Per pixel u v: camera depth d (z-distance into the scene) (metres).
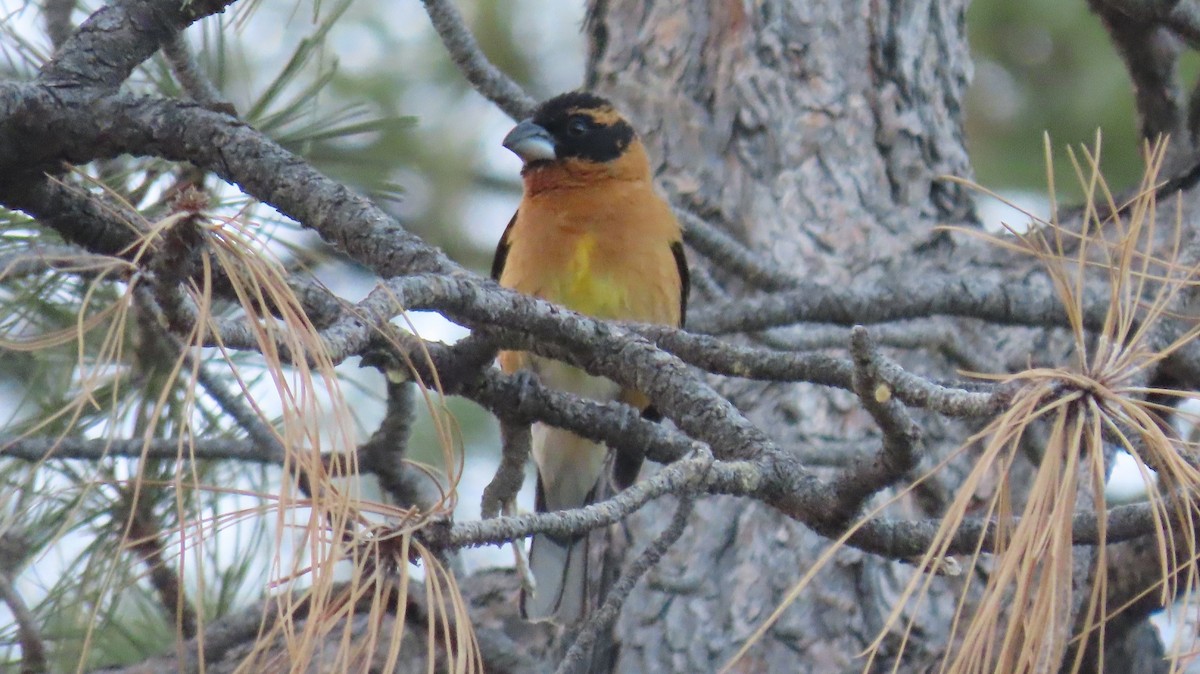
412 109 13.77
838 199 10.05
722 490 5.18
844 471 5.23
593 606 9.05
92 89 6.08
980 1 13.73
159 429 7.05
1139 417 4.00
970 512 8.81
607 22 10.94
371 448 7.22
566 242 9.68
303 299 5.29
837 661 8.69
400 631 3.70
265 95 7.75
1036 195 13.79
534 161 9.80
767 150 10.19
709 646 8.82
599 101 9.88
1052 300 8.33
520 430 6.67
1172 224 9.17
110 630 7.78
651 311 9.73
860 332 4.64
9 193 6.15
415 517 3.95
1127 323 4.13
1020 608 3.79
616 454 9.15
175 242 3.89
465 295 5.37
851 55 10.36
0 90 5.91
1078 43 13.66
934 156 10.34
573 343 5.77
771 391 9.45
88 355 6.96
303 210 5.85
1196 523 5.16
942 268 9.77
